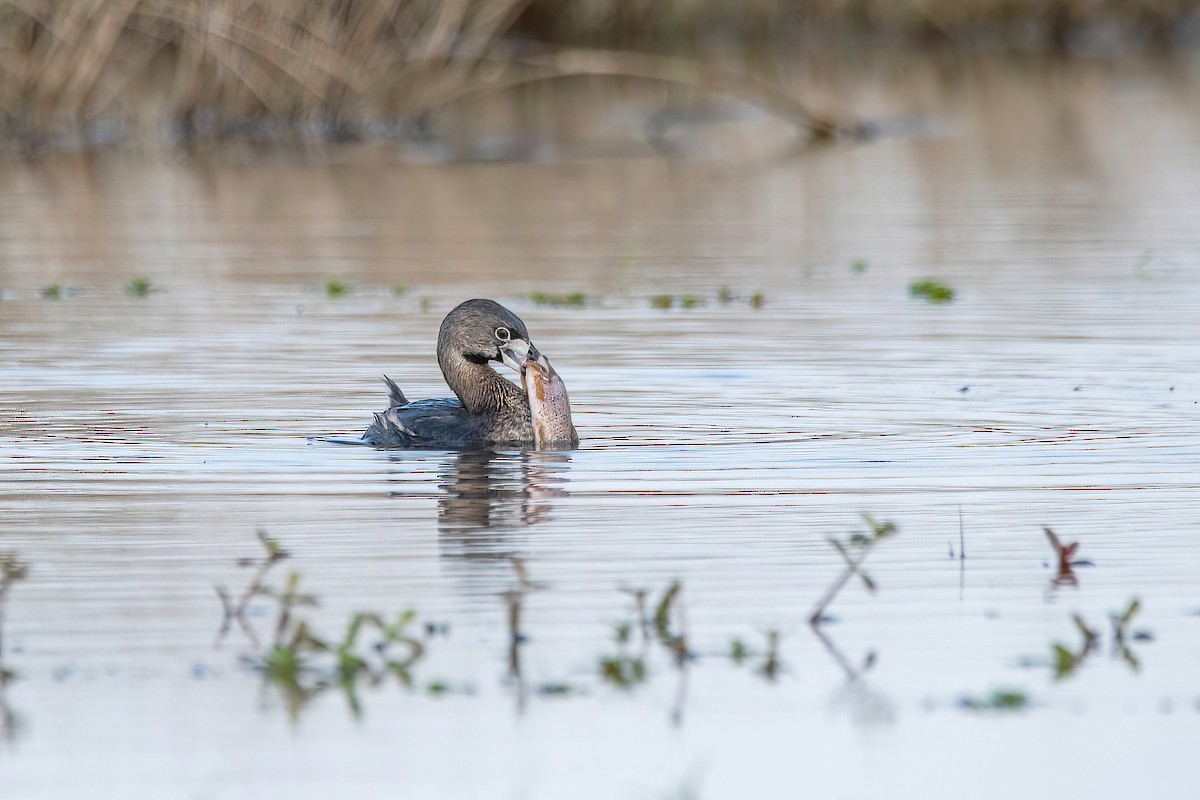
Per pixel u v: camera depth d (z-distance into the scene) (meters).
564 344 17.50
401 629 8.82
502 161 34.78
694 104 43.56
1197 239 24.30
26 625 9.15
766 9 54.28
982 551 10.38
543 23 47.94
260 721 8.05
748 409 14.45
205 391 15.28
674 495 11.73
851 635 9.05
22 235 25.66
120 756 7.71
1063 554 10.02
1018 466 12.45
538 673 8.59
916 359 16.52
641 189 30.61
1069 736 7.95
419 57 37.12
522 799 7.34
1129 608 9.05
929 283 20.30
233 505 11.48
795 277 21.84
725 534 10.76
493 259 23.53
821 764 7.70
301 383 15.67
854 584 9.81
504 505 11.48
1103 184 30.36
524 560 10.23
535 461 12.72
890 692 8.38
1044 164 33.19
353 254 23.98
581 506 11.45
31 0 34.75
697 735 7.96
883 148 36.06
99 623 9.19
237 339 17.84
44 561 10.23
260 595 9.62
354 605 9.45
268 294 20.80
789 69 48.78
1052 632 9.08
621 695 8.35
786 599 9.56
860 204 28.61
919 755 7.78
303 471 12.45
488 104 44.34
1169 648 8.86
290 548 10.48
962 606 9.45
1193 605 9.44
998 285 20.89
